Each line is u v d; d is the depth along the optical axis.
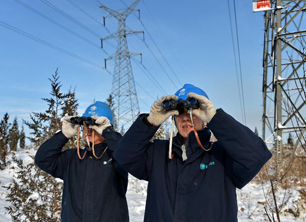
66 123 2.94
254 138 1.80
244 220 5.62
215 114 1.76
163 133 12.33
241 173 1.81
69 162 2.92
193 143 1.99
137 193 7.77
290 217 5.84
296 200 6.25
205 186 1.90
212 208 1.84
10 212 4.16
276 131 11.38
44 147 2.87
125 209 2.82
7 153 11.08
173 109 1.91
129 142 2.00
